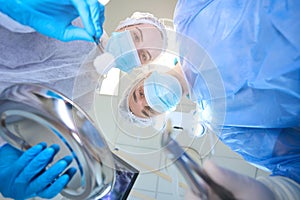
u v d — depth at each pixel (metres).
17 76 0.88
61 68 0.92
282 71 0.75
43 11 0.79
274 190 0.64
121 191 0.71
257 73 0.79
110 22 1.42
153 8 1.47
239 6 0.82
